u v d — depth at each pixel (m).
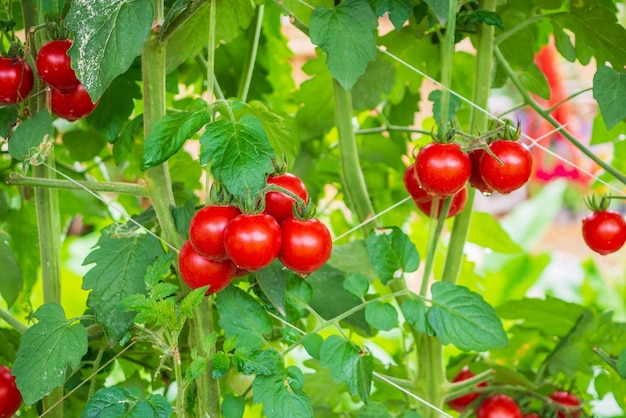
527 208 2.27
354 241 1.14
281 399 0.88
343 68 0.91
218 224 0.85
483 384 1.11
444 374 1.04
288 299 0.94
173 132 0.86
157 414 0.85
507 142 0.90
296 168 1.22
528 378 1.15
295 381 0.89
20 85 0.94
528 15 1.13
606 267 2.25
